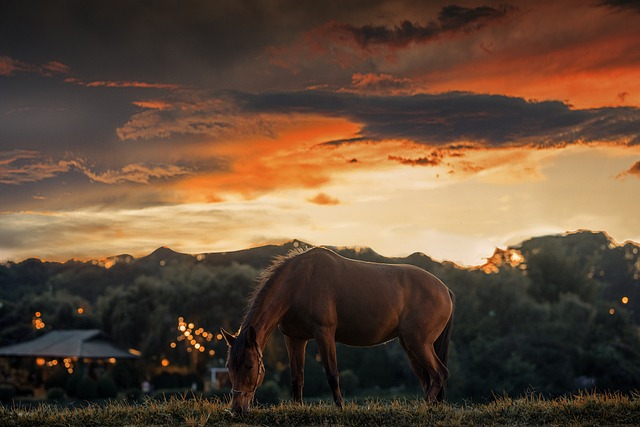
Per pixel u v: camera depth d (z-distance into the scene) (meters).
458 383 42.69
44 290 68.94
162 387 45.16
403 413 8.94
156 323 51.22
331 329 9.80
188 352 50.94
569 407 9.12
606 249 86.94
